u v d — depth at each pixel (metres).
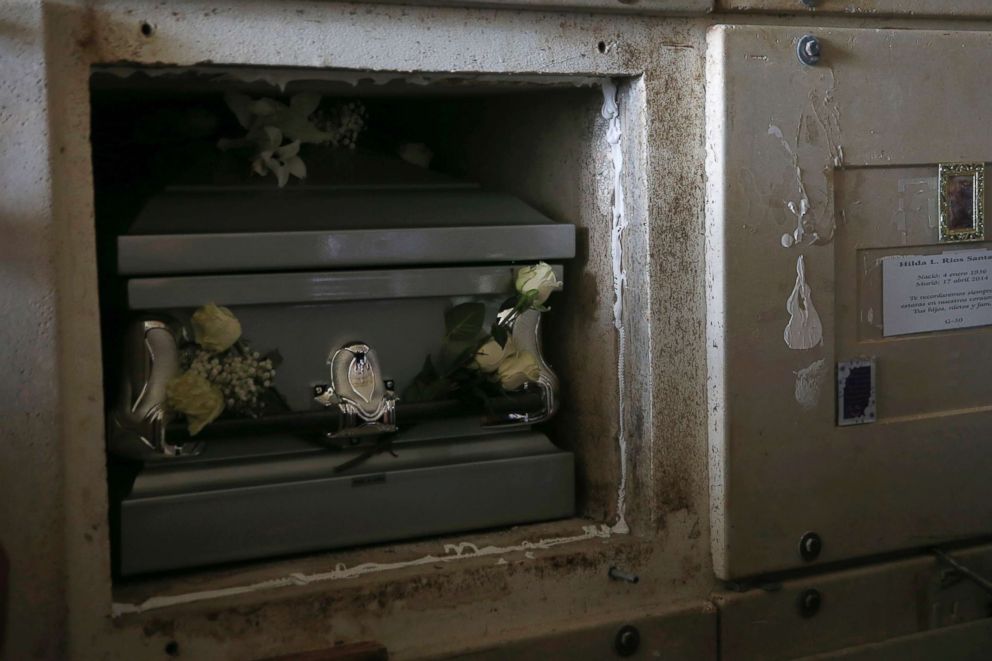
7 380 1.28
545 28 1.53
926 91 1.79
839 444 1.76
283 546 1.52
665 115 1.63
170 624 1.37
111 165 1.74
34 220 1.27
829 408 1.75
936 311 1.84
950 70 1.80
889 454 1.81
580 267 1.76
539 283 1.63
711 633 1.69
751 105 1.64
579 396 1.79
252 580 1.47
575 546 1.64
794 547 1.74
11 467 1.29
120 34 1.30
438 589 1.53
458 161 2.04
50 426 1.29
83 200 1.31
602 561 1.64
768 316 1.68
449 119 2.06
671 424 1.67
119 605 1.38
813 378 1.73
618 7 1.55
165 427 1.46
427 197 1.71
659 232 1.64
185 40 1.33
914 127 1.78
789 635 1.76
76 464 1.32
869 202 1.76
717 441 1.68
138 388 1.46
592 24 1.56
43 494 1.30
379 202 1.66
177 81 1.44
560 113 1.77
